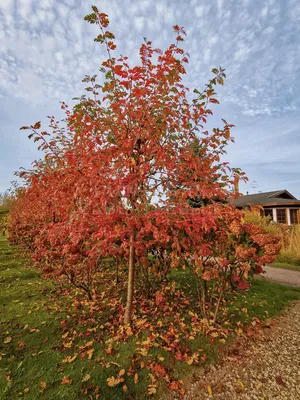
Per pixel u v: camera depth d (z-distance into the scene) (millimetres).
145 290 3775
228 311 3398
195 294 4047
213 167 2932
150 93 2459
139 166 2461
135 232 2711
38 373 2025
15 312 3193
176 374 2102
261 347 2547
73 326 2834
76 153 2635
